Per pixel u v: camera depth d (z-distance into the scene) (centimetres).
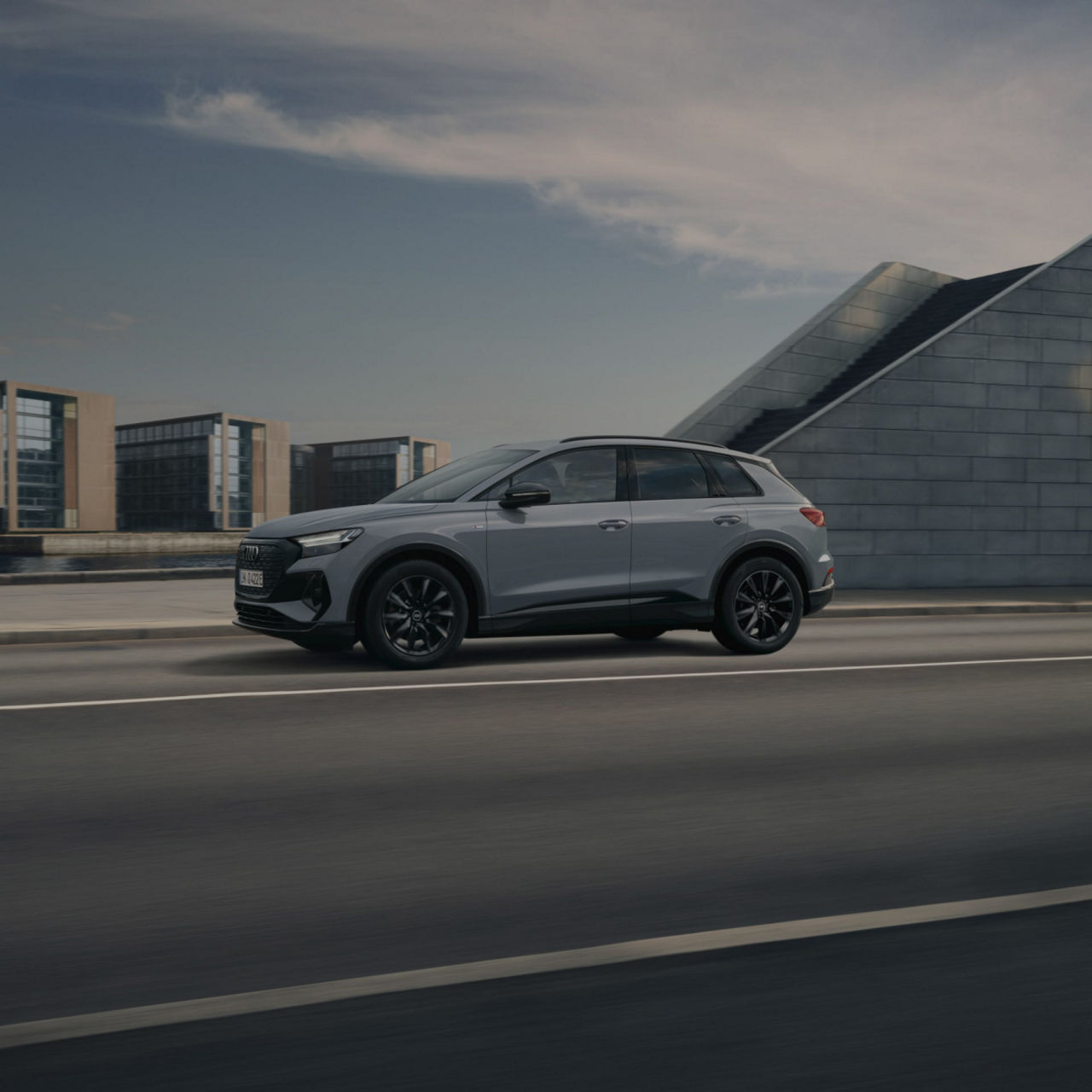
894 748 667
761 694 848
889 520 1973
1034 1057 286
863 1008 313
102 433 13862
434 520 951
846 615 1588
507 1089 268
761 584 1070
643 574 1014
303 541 929
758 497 1082
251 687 860
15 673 934
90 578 2173
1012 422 2042
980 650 1129
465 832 492
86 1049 287
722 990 324
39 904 399
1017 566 2052
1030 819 519
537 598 980
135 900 404
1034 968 342
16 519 13038
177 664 995
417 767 610
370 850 466
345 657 1039
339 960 349
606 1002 316
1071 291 2069
